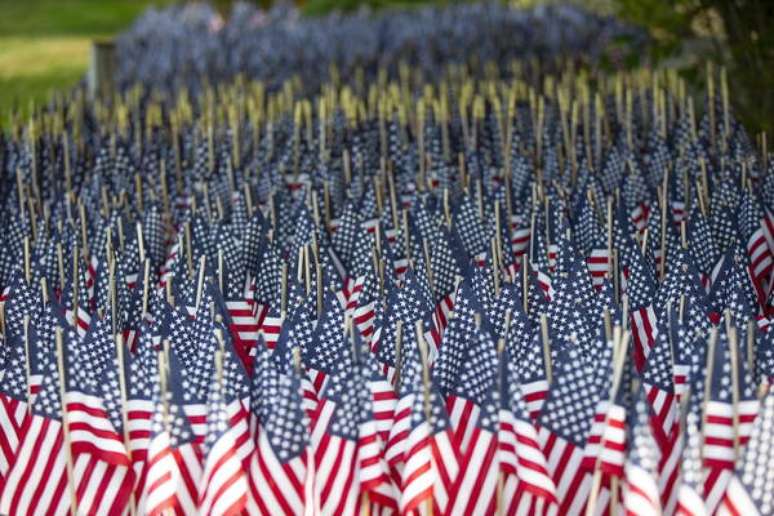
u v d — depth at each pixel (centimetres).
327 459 1633
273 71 4978
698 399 1542
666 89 3531
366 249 2188
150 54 5431
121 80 4869
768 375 1684
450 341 1773
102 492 1675
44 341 1819
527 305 1953
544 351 1709
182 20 7125
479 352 1662
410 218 2377
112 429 1672
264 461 1606
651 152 3088
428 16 6194
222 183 2894
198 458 1652
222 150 3281
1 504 1677
